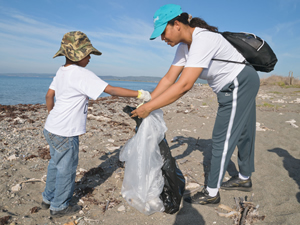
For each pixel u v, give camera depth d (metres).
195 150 4.00
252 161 2.51
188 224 2.04
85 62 1.98
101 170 3.04
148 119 2.21
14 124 5.10
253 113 2.29
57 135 1.86
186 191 2.60
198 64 1.88
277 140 4.52
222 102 2.13
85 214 2.15
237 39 2.08
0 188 2.45
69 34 1.87
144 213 2.17
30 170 2.99
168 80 2.57
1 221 1.89
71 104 1.87
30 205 2.22
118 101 10.37
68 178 1.96
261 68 2.18
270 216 2.11
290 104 9.92
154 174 2.20
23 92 20.81
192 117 6.90
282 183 2.77
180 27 1.95
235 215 2.15
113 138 4.66
